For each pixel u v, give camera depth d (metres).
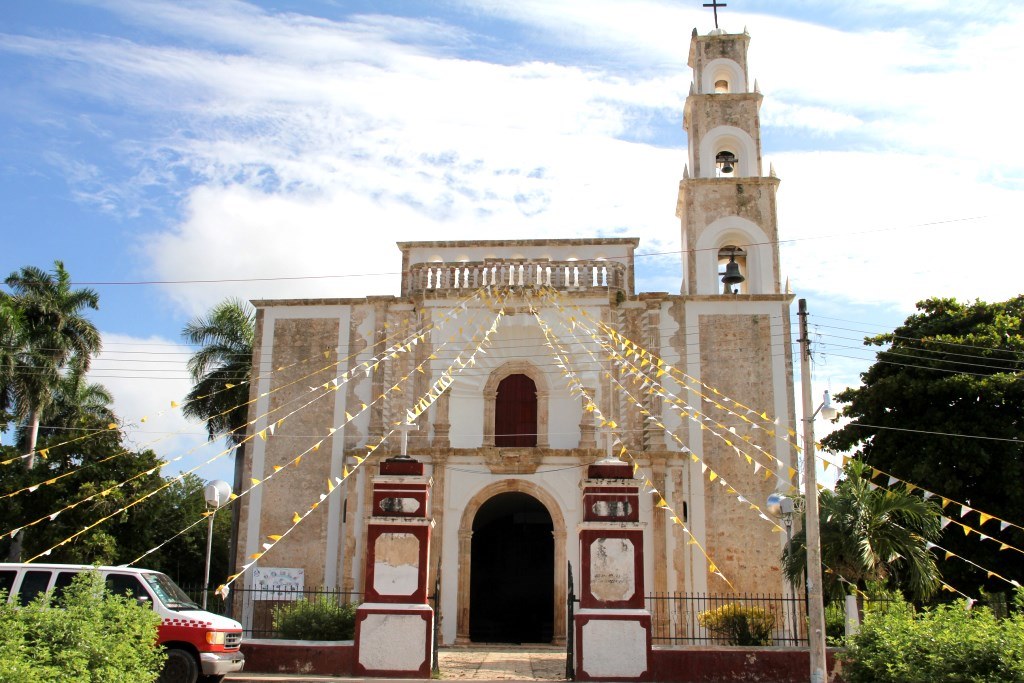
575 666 21.16
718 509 31.59
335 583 31.89
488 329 33.00
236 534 40.06
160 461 37.84
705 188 35.62
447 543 31.28
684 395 32.84
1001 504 31.59
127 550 36.69
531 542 39.56
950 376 32.97
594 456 31.52
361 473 32.53
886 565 24.86
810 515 20.36
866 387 36.16
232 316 42.91
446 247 35.75
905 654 15.59
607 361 32.75
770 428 32.38
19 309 38.66
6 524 34.12
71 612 14.20
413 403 33.06
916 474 31.64
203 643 18.52
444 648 29.30
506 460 31.69
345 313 34.56
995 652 14.34
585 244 35.19
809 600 20.17
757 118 36.81
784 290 34.44
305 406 33.72
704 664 21.48
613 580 21.58
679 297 33.59
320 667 21.33
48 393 38.25
